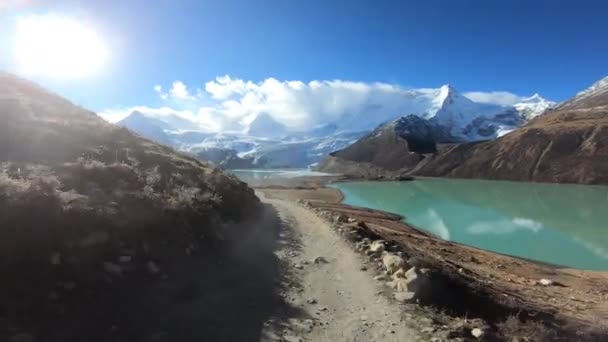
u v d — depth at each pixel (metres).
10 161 12.60
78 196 10.36
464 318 10.78
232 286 11.06
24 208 8.41
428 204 74.00
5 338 6.16
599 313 15.71
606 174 126.56
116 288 8.56
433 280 12.35
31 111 19.78
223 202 18.98
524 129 173.62
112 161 16.66
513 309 12.64
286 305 10.42
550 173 138.38
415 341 8.80
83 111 27.92
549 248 39.12
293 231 21.38
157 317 8.35
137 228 10.77
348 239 19.52
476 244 40.22
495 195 93.12
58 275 7.85
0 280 7.06
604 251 38.19
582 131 148.25
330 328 9.34
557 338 10.98
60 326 6.96
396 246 18.97
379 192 101.31
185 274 10.57
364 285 12.41
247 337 8.43
